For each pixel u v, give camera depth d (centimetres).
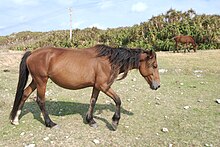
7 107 757
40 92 580
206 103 791
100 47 575
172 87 990
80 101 817
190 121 648
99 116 680
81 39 2883
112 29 3131
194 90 942
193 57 1652
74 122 634
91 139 541
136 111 721
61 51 572
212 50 1991
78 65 555
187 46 1934
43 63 560
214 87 982
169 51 2064
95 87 573
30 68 573
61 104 782
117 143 526
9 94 880
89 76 559
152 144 525
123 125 619
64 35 3328
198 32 2248
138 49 580
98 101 814
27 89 617
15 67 1429
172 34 2305
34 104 785
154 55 568
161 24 2514
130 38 2506
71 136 554
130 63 566
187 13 2625
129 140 541
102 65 555
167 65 1420
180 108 748
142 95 882
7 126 611
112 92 568
